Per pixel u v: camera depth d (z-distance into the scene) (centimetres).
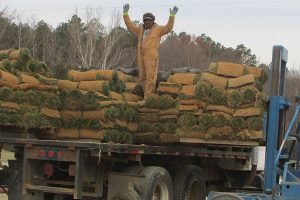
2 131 775
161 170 766
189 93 827
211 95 825
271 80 880
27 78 784
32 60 805
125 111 845
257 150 1077
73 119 818
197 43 5516
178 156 866
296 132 881
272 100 873
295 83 2917
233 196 771
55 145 672
